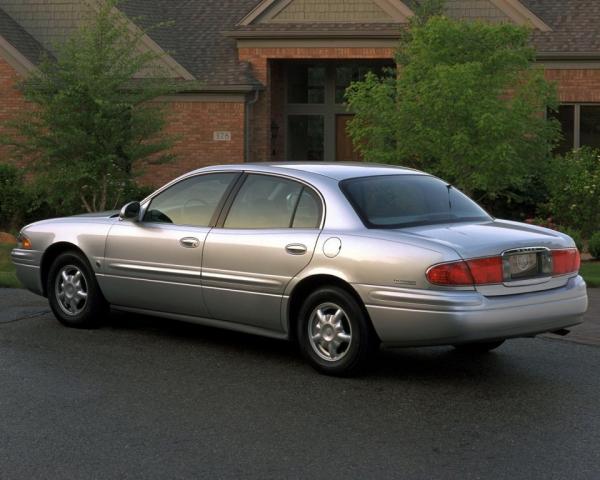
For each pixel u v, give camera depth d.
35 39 25.02
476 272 6.67
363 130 16.62
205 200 8.04
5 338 8.43
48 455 5.41
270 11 24.05
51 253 9.07
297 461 5.32
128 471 5.16
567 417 6.19
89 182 16.77
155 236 8.18
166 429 5.89
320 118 26.36
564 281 7.25
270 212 7.60
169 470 5.17
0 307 9.88
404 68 16.75
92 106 16.33
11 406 6.36
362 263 6.89
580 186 17.94
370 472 5.14
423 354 8.00
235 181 7.93
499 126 14.92
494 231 7.10
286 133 26.36
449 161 15.65
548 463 5.30
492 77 16.05
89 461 5.32
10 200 19.58
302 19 23.98
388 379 7.13
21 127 16.45
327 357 7.20
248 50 24.30
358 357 7.00
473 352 8.09
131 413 6.22
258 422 6.04
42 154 16.73
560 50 22.50
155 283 8.19
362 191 7.38
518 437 5.76
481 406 6.43
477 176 15.58
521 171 16.58
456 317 6.56
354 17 23.75
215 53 24.69
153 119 16.89
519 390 6.85
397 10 23.42
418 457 5.39
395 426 5.97
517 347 8.27
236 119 23.86
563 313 7.11
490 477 5.07
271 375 7.21
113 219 8.69
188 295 7.98
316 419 6.11
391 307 6.77
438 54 16.31
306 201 7.45
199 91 23.80
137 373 7.25
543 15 23.81
